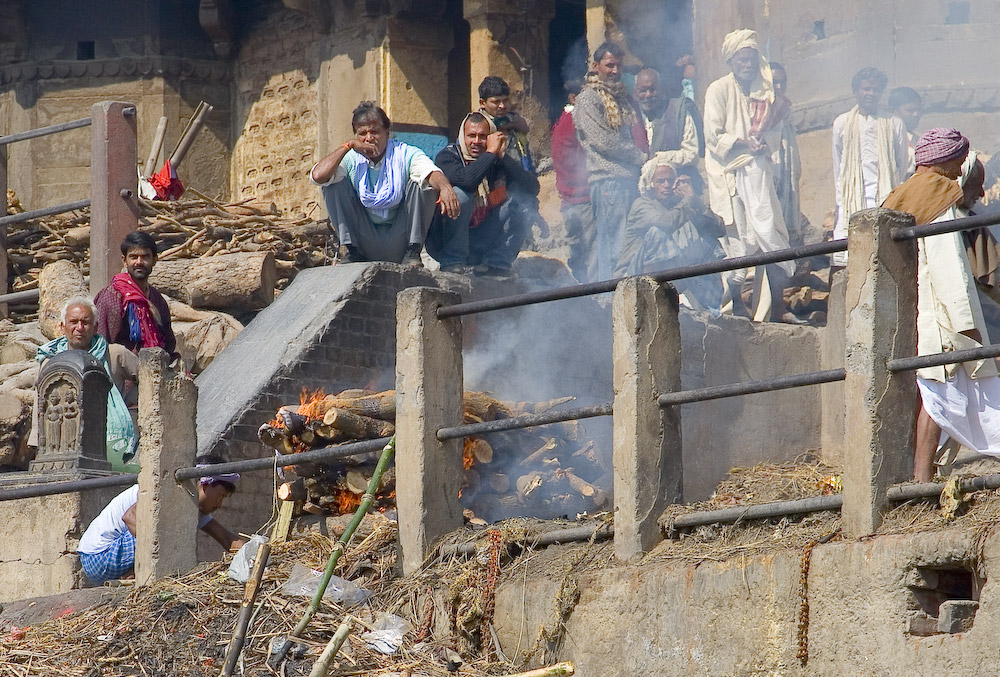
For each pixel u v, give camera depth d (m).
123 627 9.68
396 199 13.41
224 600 9.66
